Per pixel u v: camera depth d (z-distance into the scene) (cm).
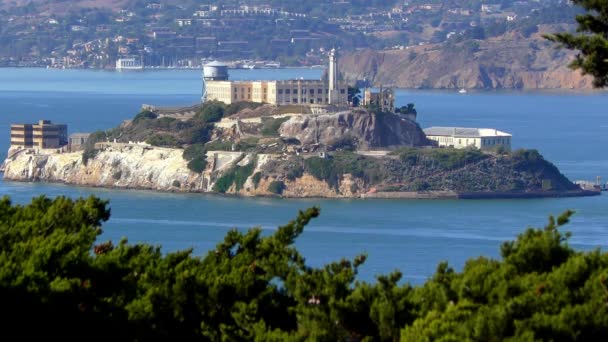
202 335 17562
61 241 17300
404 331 15675
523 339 15112
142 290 17725
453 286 16450
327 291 16788
